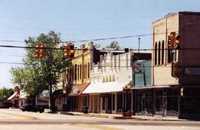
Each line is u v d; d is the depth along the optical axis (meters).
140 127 37.19
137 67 64.12
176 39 46.19
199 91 55.62
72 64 95.94
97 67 80.81
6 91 178.50
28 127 35.94
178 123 44.62
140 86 63.34
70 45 42.12
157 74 59.81
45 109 96.75
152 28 61.91
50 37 98.12
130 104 67.31
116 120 50.25
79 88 88.12
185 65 55.31
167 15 57.97
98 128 35.41
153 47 61.34
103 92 74.31
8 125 38.56
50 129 33.91
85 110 80.69
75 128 35.22
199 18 55.62
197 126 40.09
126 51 66.75
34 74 99.38
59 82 100.19
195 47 55.50
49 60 98.44
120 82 69.75
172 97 56.94
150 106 61.91
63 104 96.88
